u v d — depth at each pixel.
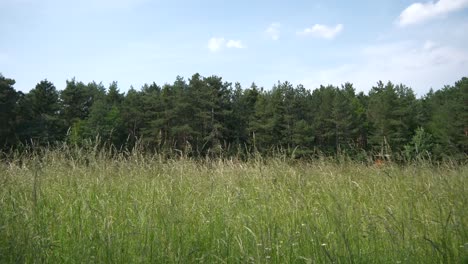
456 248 3.81
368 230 4.31
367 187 6.69
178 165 7.75
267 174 6.98
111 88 76.88
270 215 4.66
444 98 59.41
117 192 5.94
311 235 3.88
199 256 3.77
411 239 3.96
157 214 4.44
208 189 6.03
